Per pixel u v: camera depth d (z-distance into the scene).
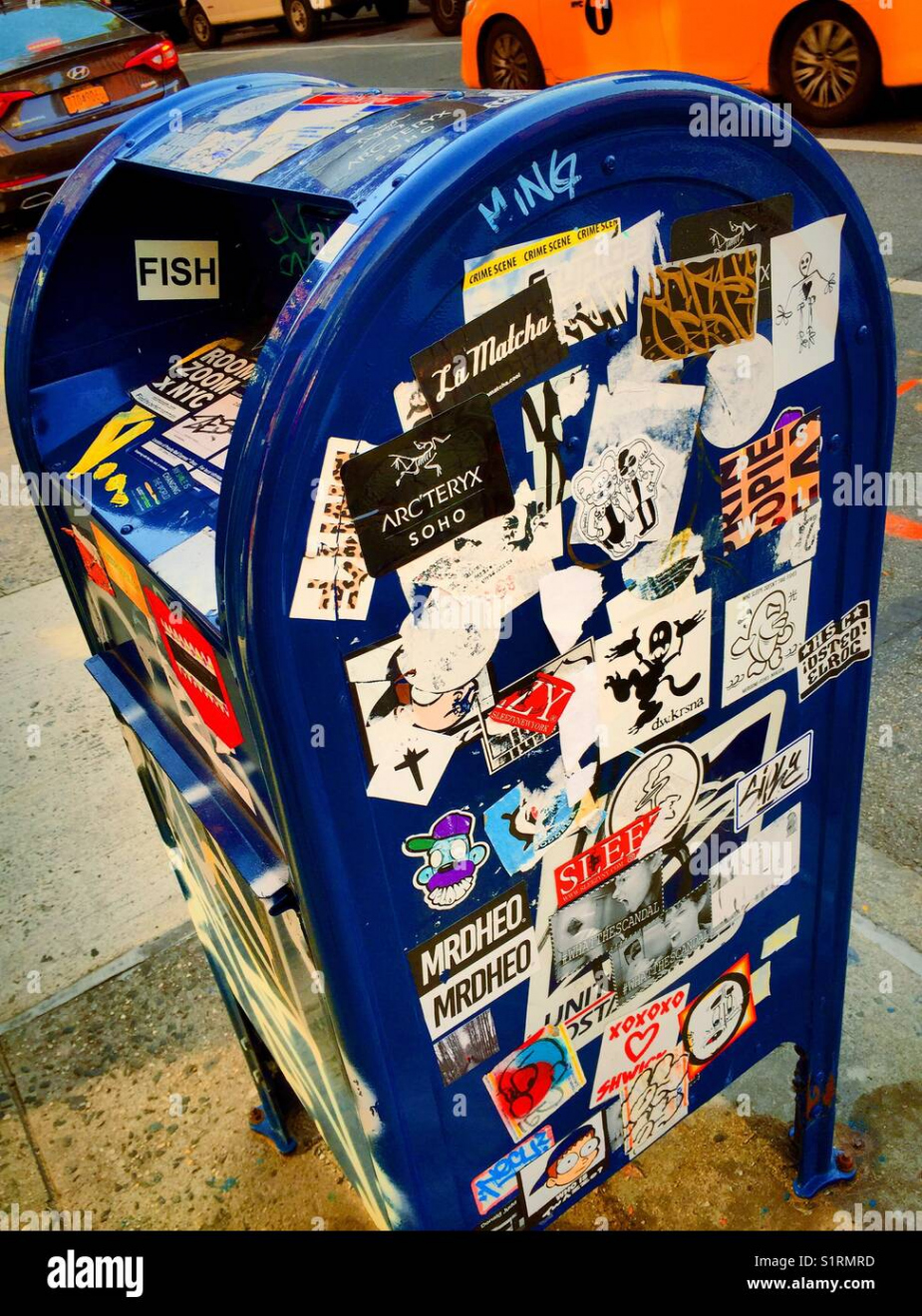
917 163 5.96
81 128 7.73
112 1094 2.47
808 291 1.24
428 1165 1.39
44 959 2.83
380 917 1.20
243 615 1.02
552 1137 1.53
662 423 1.19
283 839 1.16
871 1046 2.26
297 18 13.25
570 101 0.99
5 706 3.76
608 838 1.37
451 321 1.01
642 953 1.50
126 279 1.75
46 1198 2.27
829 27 6.29
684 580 1.29
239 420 1.00
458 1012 1.32
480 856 1.25
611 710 1.29
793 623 1.44
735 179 1.13
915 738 2.95
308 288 0.97
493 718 1.19
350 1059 1.28
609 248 1.08
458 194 0.96
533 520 1.13
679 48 6.72
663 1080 1.65
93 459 1.61
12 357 1.70
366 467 1.00
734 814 1.51
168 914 2.89
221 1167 2.28
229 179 1.26
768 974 1.72
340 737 1.09
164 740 1.61
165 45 7.88
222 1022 2.60
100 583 1.71
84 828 3.21
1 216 7.91
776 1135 2.15
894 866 2.63
